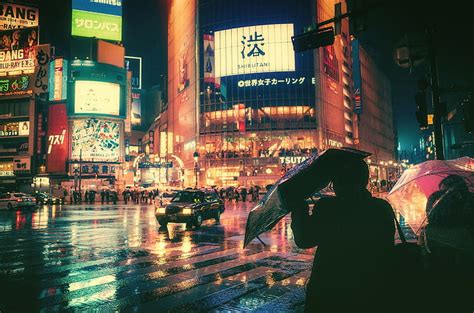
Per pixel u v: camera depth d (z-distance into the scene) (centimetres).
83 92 6225
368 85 10294
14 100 6394
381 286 202
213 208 1653
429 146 9981
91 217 2086
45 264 762
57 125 6184
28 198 2869
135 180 6769
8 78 6378
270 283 607
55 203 4066
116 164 6303
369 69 10569
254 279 634
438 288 211
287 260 803
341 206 212
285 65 6606
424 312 206
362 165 220
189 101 7644
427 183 301
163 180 7944
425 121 938
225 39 6894
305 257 838
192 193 1608
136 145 10769
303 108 6512
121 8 7369
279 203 214
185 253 892
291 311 466
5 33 6425
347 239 207
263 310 470
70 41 6869
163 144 9038
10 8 6925
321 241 214
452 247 243
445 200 259
